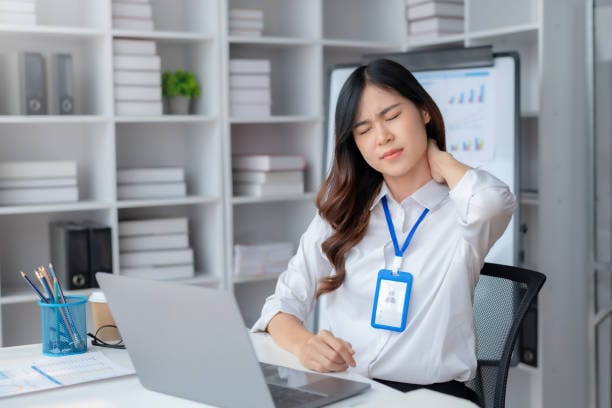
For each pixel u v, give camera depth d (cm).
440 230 195
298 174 373
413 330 190
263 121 360
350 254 203
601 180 317
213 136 356
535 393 350
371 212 202
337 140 195
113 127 330
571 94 320
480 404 187
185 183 361
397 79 187
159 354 144
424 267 192
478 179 186
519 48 362
